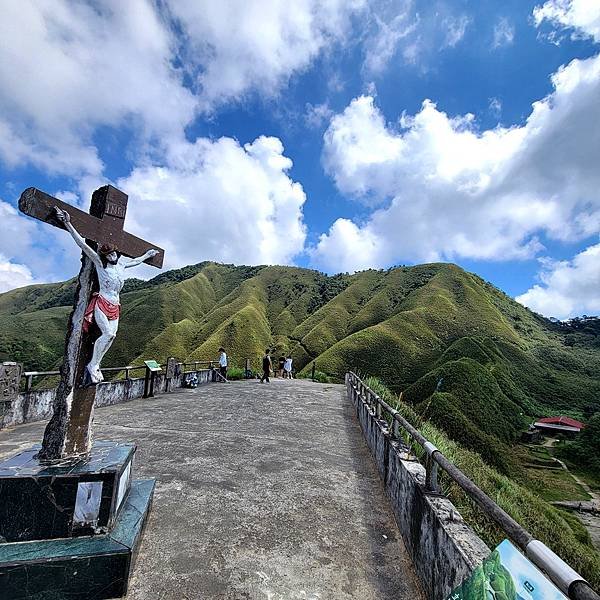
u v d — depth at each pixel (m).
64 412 2.83
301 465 5.04
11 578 2.14
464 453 11.55
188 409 8.50
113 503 2.57
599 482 24.42
